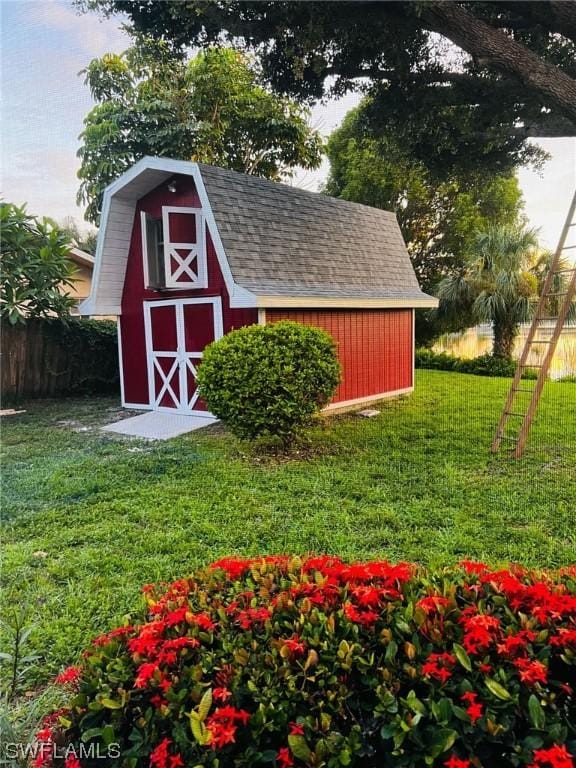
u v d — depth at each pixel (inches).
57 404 373.1
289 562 76.5
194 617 59.9
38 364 388.8
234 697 50.3
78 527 146.9
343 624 57.8
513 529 140.6
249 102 486.0
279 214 323.0
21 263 358.3
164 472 200.1
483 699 48.4
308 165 555.8
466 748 45.7
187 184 303.7
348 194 655.8
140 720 49.9
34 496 173.3
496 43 200.5
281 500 166.2
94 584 114.2
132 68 464.8
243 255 277.3
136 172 302.5
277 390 219.9
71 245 410.6
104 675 53.8
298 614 61.2
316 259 327.3
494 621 55.1
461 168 334.6
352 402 337.7
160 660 53.4
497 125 297.4
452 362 541.3
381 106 292.5
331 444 243.9
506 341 498.9
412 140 316.2
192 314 311.4
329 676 52.3
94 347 413.1
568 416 297.1
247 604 63.7
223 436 265.0
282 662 53.6
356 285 343.3
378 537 136.7
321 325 312.5
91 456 226.8
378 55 247.3
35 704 68.9
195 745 46.6
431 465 205.8
